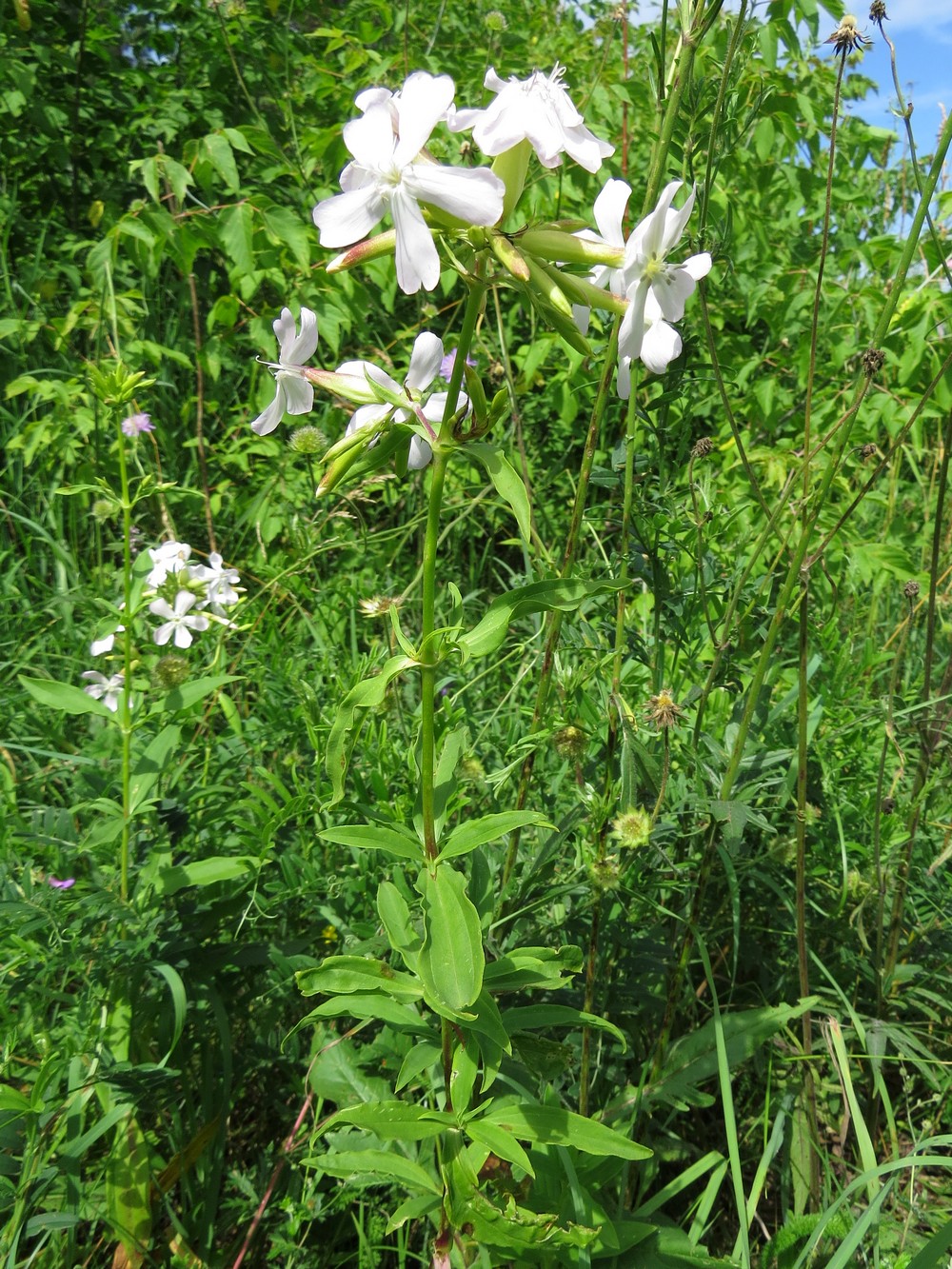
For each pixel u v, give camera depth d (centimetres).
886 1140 32
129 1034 28
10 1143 25
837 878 35
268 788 36
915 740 41
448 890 23
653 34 26
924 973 32
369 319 67
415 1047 26
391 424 22
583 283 21
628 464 28
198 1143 28
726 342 62
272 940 32
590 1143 23
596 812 26
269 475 55
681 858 33
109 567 52
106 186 72
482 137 20
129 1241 26
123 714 28
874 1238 27
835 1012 32
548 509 58
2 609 47
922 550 59
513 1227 22
